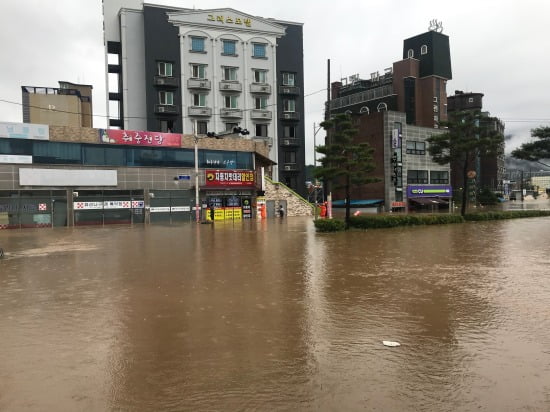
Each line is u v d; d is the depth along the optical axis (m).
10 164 28.84
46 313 6.71
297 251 14.34
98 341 5.36
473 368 4.37
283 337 5.45
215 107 53.00
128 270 10.73
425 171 55.91
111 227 29.00
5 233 24.67
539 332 5.57
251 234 21.31
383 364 4.51
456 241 17.09
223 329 5.81
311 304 7.17
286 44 57.38
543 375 4.19
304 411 3.52
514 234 20.05
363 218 23.58
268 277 9.65
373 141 53.88
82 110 70.62
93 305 7.20
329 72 29.30
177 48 51.72
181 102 51.72
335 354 4.82
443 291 8.09
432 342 5.20
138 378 4.22
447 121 30.86
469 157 32.03
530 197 114.56
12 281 9.45
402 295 7.79
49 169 29.94
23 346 5.18
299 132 57.41
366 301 7.35
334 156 23.11
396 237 18.97
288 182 57.56
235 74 54.16
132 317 6.45
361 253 13.69
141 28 51.91
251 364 4.55
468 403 3.63
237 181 37.16
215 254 13.68
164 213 34.25
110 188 32.16
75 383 4.12
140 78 51.69
